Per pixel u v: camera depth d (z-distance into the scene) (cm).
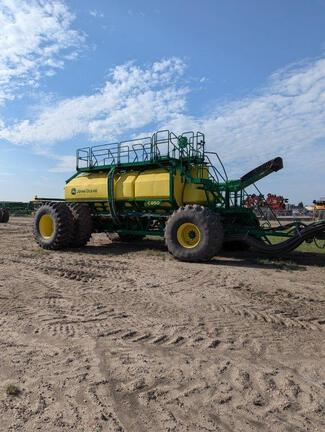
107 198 1176
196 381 339
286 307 562
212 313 532
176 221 964
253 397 313
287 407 300
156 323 489
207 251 920
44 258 1009
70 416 285
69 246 1218
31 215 3966
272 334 454
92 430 269
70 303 576
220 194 1078
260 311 543
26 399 307
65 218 1166
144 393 317
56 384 331
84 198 1236
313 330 470
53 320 496
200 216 931
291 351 407
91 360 379
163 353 398
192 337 442
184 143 1065
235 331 462
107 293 638
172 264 921
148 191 1089
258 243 985
